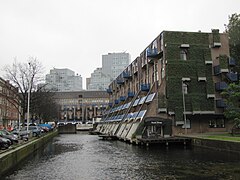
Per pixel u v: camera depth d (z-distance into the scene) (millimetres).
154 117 41156
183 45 43812
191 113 42562
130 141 41469
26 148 26828
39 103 56906
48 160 25312
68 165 22312
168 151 30062
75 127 88875
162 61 45812
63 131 87562
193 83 43500
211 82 43969
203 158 23812
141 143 36688
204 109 43000
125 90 74688
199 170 18688
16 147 24859
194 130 42812
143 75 56812
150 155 27188
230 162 21438
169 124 41406
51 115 83375
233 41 49188
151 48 50781
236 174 17188
